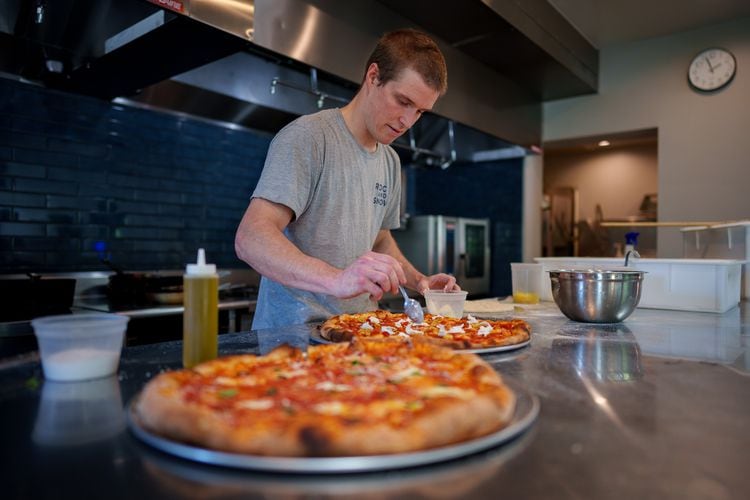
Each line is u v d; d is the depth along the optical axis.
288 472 0.47
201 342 0.81
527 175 4.31
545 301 2.11
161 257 2.86
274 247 1.05
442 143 3.91
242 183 3.29
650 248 5.42
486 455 0.52
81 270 2.54
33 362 0.89
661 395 0.73
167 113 2.82
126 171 2.71
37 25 1.80
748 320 1.55
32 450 0.51
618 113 4.02
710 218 3.62
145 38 1.80
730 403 0.70
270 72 2.55
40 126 2.40
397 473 0.47
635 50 3.96
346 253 1.40
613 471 0.48
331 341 1.03
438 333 1.11
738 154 3.53
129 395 0.70
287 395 0.62
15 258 2.33
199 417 0.51
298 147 1.26
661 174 3.82
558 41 3.35
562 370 0.88
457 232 4.14
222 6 1.72
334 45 2.24
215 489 0.44
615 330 1.34
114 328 0.80
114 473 0.47
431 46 1.29
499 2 2.62
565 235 5.93
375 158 1.48
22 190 2.35
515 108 3.84
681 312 1.76
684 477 0.47
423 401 0.59
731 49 3.57
